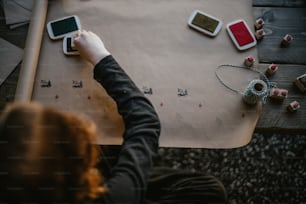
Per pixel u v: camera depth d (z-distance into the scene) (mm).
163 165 1585
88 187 644
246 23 1130
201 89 1042
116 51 1073
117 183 729
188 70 1060
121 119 1004
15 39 1108
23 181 554
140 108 878
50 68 1055
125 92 905
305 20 1181
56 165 577
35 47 1052
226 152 1626
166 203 933
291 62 1123
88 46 989
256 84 1009
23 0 1150
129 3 1129
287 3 1204
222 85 1053
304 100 1080
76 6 1122
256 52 1103
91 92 1031
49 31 1088
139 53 1072
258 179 1576
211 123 1011
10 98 1055
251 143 1645
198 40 1100
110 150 1073
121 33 1095
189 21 1113
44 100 1019
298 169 1602
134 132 833
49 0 1130
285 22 1175
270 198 1545
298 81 1081
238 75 1069
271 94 1068
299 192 1561
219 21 1120
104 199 697
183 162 1597
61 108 1012
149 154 799
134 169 758
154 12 1122
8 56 1088
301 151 1639
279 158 1621
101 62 958
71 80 1042
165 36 1097
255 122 1021
